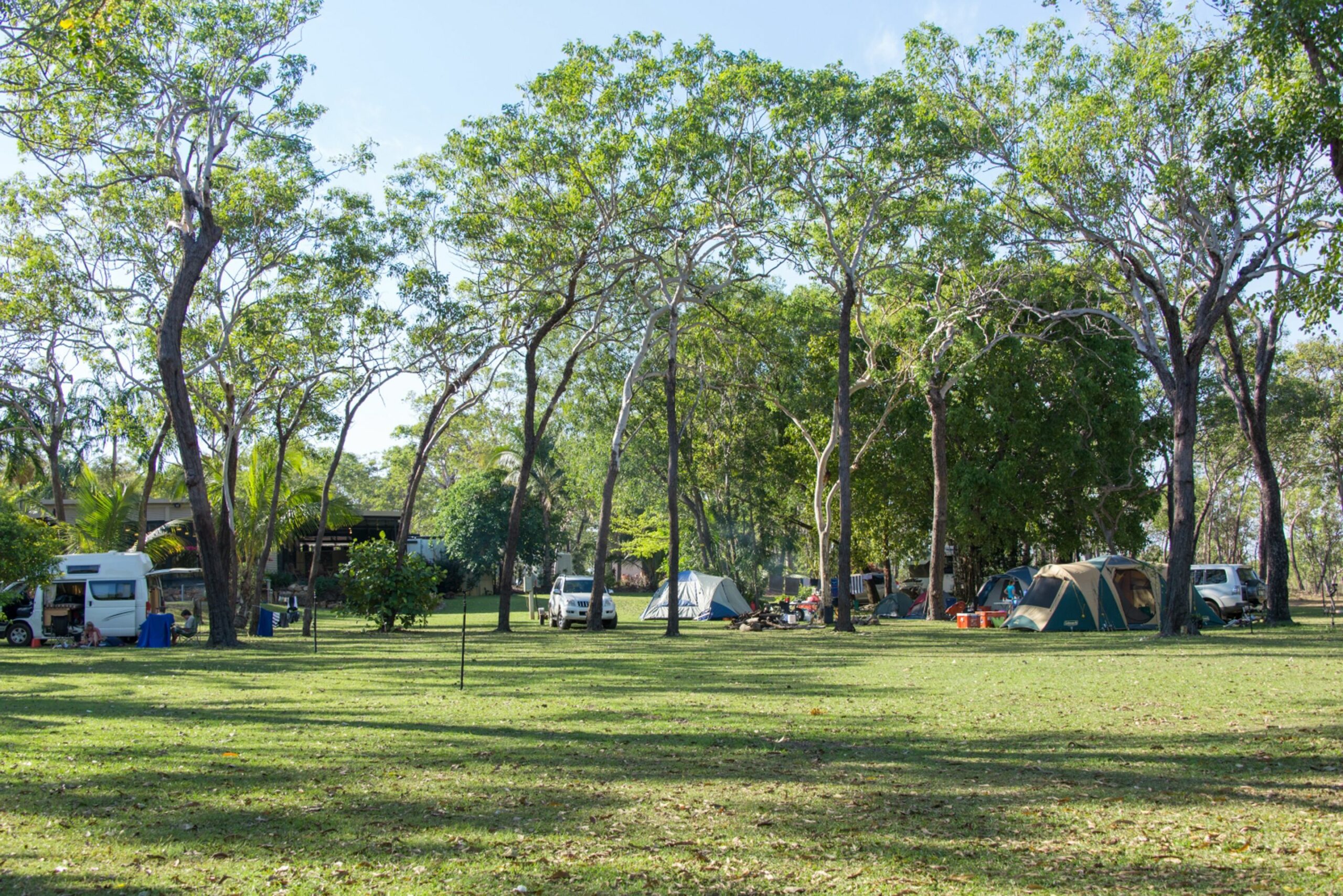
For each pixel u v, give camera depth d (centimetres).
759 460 4194
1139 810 675
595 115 2572
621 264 2848
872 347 3422
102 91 1802
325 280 2700
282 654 2152
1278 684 1348
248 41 2270
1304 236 1462
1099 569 2797
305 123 2422
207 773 802
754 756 874
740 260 3039
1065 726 1028
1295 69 1364
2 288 2583
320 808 687
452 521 5912
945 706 1188
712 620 3762
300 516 3728
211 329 2850
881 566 5238
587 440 4409
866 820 653
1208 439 5134
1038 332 3559
